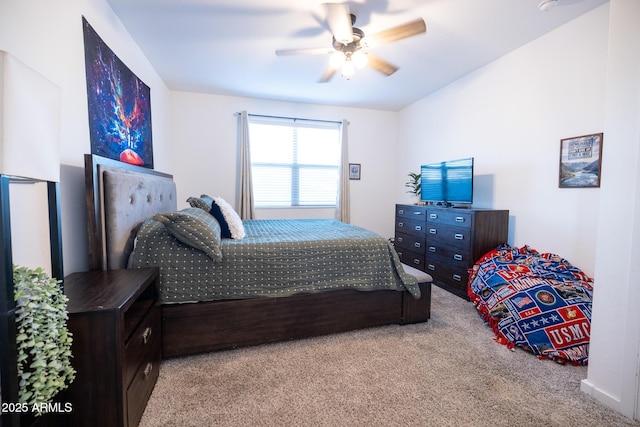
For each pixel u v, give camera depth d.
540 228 2.61
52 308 0.86
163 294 1.73
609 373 1.41
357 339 2.04
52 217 1.07
